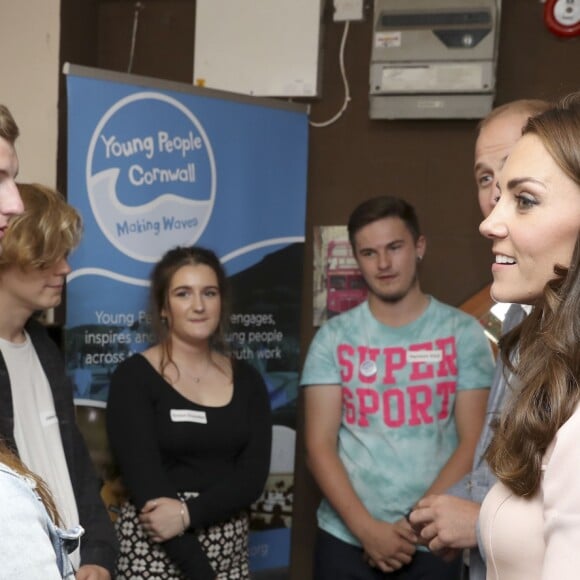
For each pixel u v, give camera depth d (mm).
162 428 2486
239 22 3346
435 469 2717
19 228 2000
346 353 2824
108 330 2904
